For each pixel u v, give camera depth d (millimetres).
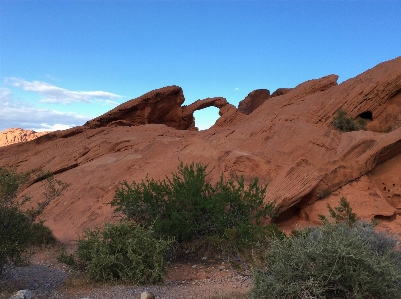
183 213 11734
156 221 11148
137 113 35375
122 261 8516
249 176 17031
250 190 13297
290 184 16578
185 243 11617
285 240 6004
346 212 13055
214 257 10992
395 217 16547
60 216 16750
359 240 5742
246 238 10391
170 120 38844
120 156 21641
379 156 17891
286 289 5281
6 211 7824
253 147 19375
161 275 8375
